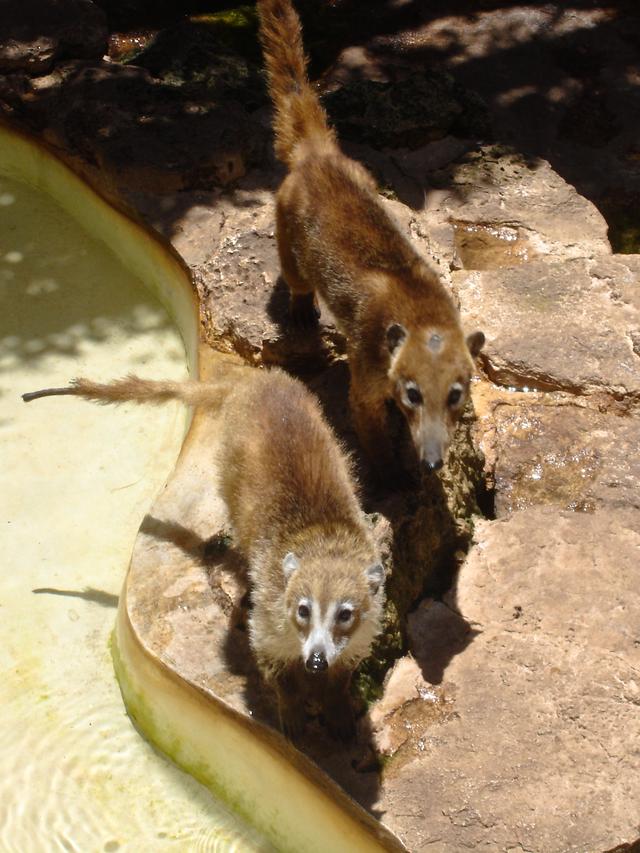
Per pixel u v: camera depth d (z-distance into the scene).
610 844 1.92
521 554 2.20
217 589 2.15
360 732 2.02
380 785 1.98
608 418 2.38
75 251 2.77
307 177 2.32
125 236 2.72
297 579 1.95
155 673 2.09
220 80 2.96
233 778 2.08
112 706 2.18
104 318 2.66
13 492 2.40
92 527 2.37
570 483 2.31
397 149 2.86
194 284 2.56
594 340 2.46
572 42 3.24
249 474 2.06
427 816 1.95
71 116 2.82
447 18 3.33
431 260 2.54
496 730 2.02
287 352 2.42
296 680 2.00
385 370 2.18
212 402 2.20
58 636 2.24
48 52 2.94
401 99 2.90
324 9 3.37
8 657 2.22
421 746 2.01
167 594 2.15
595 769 1.98
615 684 2.05
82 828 2.07
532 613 2.14
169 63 2.99
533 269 2.57
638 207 2.88
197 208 2.68
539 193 2.77
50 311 2.66
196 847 2.06
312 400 2.16
